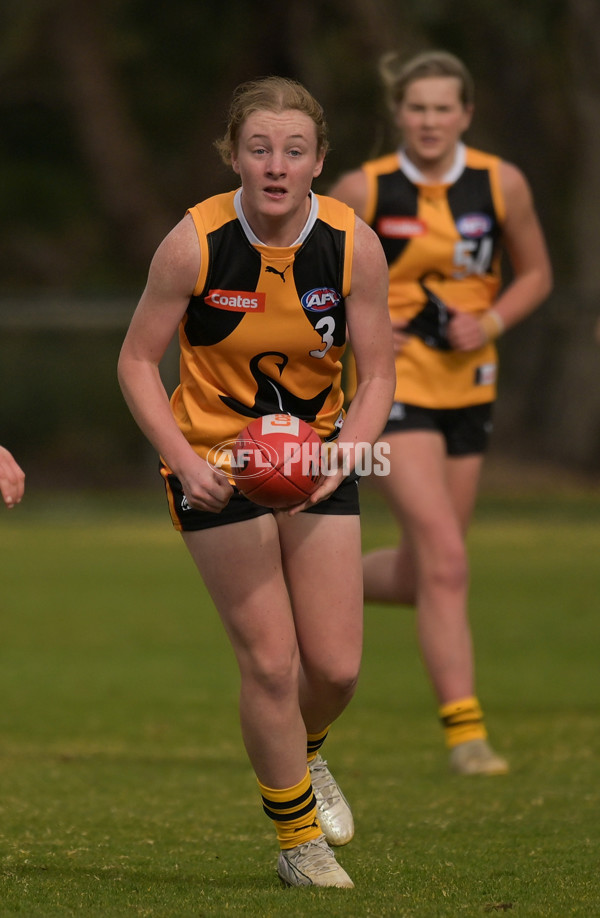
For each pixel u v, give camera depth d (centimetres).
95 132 9075
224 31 9038
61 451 8775
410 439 2217
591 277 8412
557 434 8569
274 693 1357
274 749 1360
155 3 8975
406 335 2266
